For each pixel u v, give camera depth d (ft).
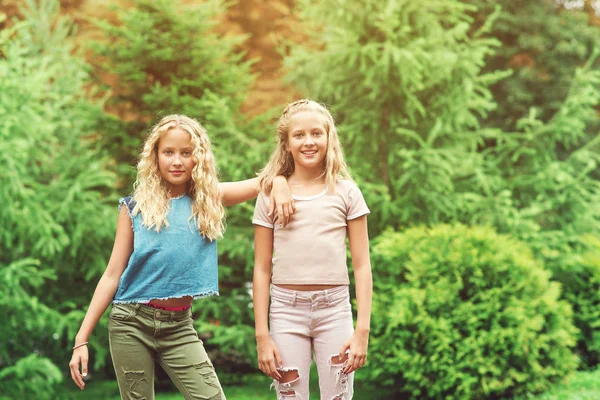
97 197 24.06
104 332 22.79
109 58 23.89
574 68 40.88
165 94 22.30
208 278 9.16
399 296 18.47
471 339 17.37
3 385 19.83
